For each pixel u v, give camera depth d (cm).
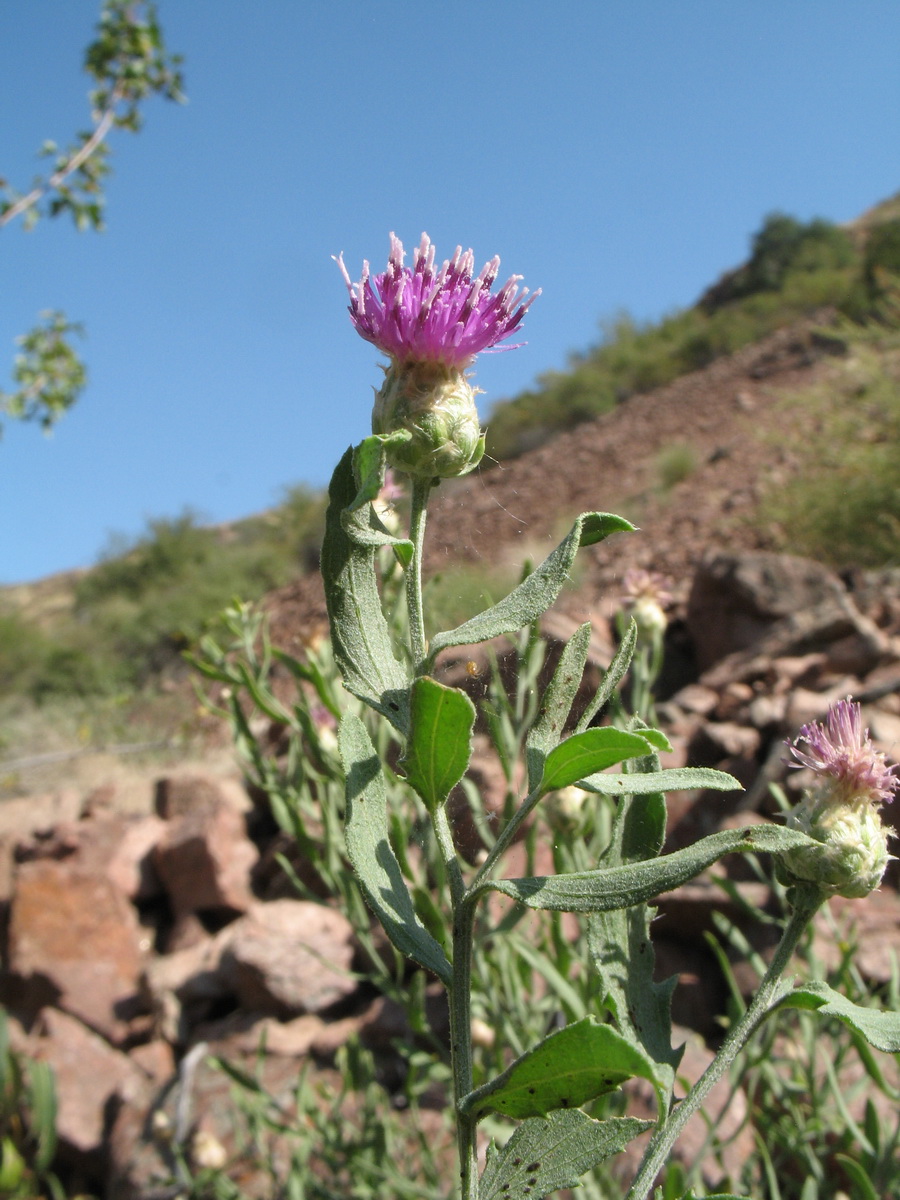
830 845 131
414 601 125
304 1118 367
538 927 300
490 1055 293
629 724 139
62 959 521
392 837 220
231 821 582
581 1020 97
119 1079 450
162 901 593
